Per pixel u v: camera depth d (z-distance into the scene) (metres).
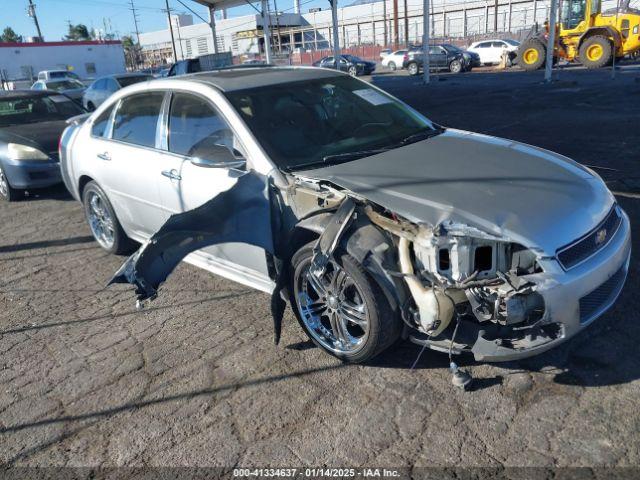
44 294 4.99
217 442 2.96
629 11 22.02
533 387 3.12
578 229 2.99
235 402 3.26
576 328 2.96
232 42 57.72
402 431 2.89
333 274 3.31
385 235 3.16
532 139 9.17
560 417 2.87
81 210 7.55
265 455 2.83
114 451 2.97
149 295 3.28
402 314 3.06
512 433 2.80
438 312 2.89
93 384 3.56
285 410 3.15
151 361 3.76
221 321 4.20
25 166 7.84
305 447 2.86
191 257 4.59
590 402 2.95
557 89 16.31
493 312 2.88
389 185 3.31
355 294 3.30
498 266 2.92
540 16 49.34
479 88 19.00
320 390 3.29
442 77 26.70
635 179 6.45
